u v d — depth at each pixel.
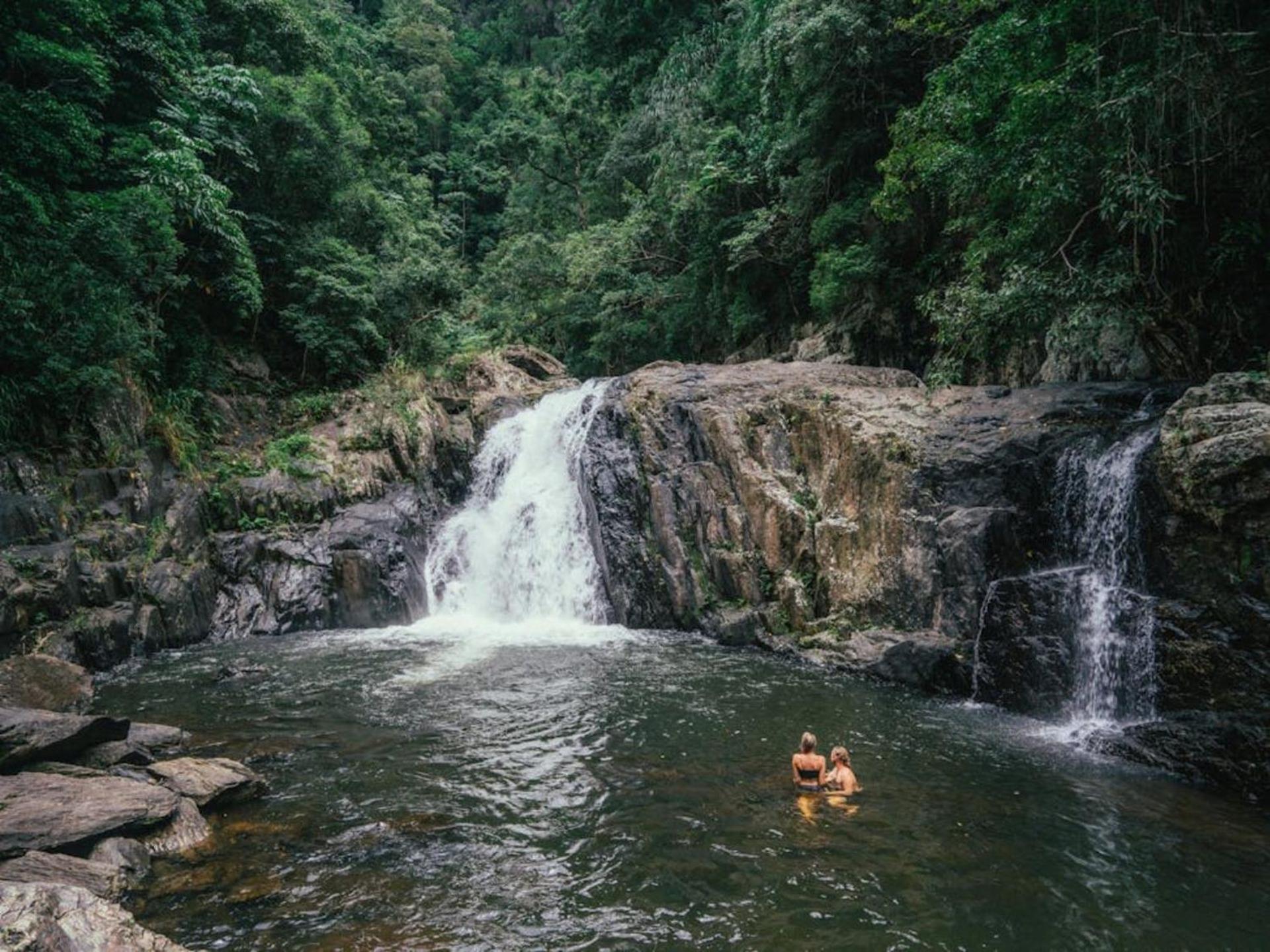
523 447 22.53
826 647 14.05
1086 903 6.24
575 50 46.22
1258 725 8.75
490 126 60.03
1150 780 8.88
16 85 17.92
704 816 7.76
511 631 16.95
